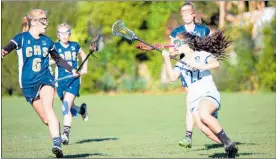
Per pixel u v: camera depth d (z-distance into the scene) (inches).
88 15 2391.7
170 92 2482.8
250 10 2519.7
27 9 2308.1
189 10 1007.0
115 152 911.0
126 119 1599.4
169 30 2479.1
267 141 1070.4
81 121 1563.7
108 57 2448.3
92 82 2461.9
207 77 803.4
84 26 2381.9
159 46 941.8
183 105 1993.1
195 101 799.7
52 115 810.8
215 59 809.5
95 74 2455.7
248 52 2428.6
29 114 1731.1
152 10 2449.6
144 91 2485.2
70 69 864.9
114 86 2475.4
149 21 2450.8
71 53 1128.2
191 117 980.6
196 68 795.4
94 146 1016.9
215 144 1043.3
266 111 1771.7
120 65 2452.0
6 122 1534.2
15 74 2367.1
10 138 1181.1
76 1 2388.0
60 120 1590.8
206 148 971.3
